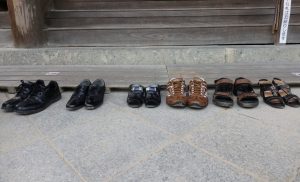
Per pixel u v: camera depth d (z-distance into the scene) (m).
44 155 1.49
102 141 1.62
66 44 3.23
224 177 1.29
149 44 3.22
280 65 2.84
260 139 1.60
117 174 1.33
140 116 1.92
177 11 3.27
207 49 3.01
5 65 3.07
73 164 1.41
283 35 3.05
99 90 2.13
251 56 3.02
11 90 2.33
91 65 3.03
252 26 3.12
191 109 2.00
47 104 2.05
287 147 1.51
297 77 2.43
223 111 1.96
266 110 1.96
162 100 2.16
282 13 2.96
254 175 1.30
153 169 1.36
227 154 1.46
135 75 2.62
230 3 3.42
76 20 3.31
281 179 1.27
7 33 3.12
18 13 2.92
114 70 2.81
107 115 1.94
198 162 1.40
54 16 3.30
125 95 2.28
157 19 3.31
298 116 1.86
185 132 1.70
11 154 1.50
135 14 3.30
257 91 2.26
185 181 1.27
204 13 3.27
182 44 3.21
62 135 1.69
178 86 2.09
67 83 2.40
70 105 1.99
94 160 1.44
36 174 1.34
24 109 1.92
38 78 2.55
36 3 2.97
